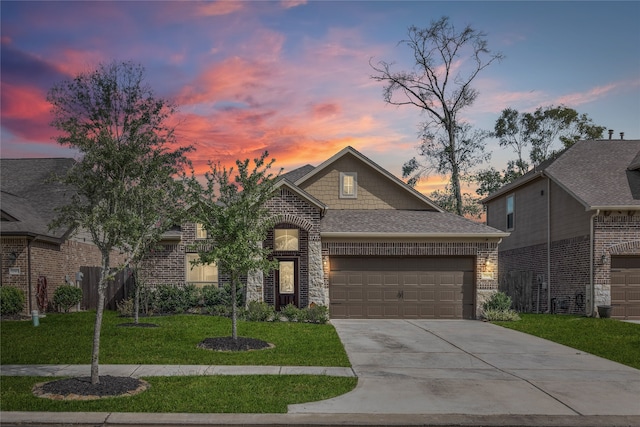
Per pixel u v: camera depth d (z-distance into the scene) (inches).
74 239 1025.5
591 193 922.7
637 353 574.2
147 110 501.4
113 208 418.0
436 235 870.4
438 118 1515.7
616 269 893.8
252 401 371.6
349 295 885.8
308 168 1164.5
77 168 414.0
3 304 789.2
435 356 551.2
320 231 866.8
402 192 1023.0
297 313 792.3
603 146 1084.5
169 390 396.2
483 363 519.8
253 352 546.3
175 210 544.1
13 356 513.3
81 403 362.0
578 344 627.2
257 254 602.9
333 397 387.2
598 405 378.9
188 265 924.0
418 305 887.1
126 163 415.2
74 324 710.5
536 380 450.3
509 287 1147.3
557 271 1006.4
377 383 429.4
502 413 357.4
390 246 880.3
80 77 534.0
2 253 861.8
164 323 721.0
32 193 1061.8
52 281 939.3
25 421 329.1
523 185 1165.7
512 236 1226.6
